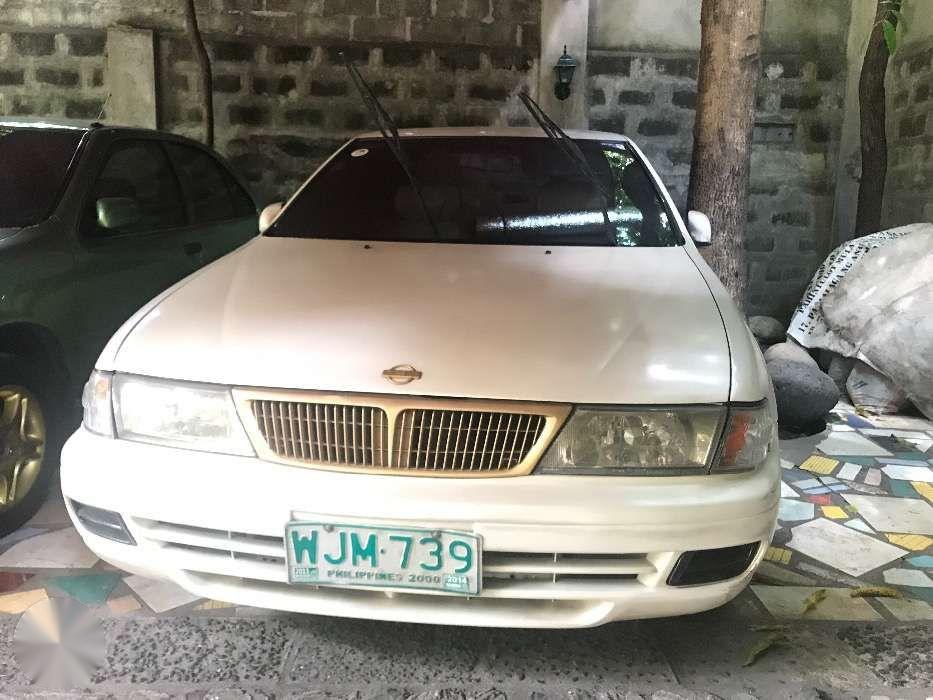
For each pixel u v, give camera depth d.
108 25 5.60
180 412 1.78
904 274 4.25
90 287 2.93
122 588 2.31
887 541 2.76
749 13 3.96
